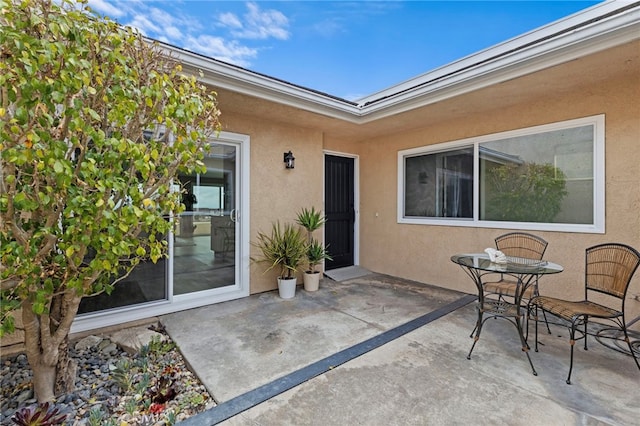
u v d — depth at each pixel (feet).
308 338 9.14
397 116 13.66
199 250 12.30
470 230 13.92
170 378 7.18
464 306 12.16
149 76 6.39
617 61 8.53
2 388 6.81
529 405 6.07
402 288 14.82
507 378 7.05
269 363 7.70
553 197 11.55
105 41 5.93
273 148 14.33
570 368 6.90
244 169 13.35
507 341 9.01
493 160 13.16
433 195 15.56
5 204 5.03
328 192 18.03
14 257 5.20
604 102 10.23
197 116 7.49
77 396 6.47
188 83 7.18
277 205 14.49
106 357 8.19
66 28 5.11
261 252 13.94
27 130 4.77
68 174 5.18
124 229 5.87
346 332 9.59
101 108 6.19
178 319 10.70
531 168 12.09
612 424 5.53
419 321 10.50
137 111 6.52
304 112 12.89
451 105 12.24
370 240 18.62
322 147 16.39
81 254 5.99
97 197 5.65
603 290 8.30
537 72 9.24
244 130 13.34
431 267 15.48
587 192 10.77
